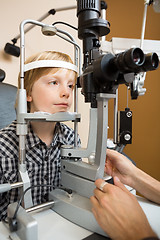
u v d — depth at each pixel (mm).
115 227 310
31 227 312
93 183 410
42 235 344
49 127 633
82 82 390
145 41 659
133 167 541
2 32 1062
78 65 617
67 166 477
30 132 602
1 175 556
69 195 424
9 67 1095
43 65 464
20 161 417
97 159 420
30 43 1131
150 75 1384
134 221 305
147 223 311
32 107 574
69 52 1271
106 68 335
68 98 537
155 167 1406
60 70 512
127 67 320
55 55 572
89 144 468
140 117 1451
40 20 936
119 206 327
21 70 422
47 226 374
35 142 596
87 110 1308
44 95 519
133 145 1500
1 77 806
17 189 565
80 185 436
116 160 544
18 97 417
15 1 1081
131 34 1454
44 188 600
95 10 402
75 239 336
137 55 324
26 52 1126
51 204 429
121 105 1458
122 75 357
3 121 762
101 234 347
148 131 1425
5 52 1071
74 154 473
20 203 387
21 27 421
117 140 512
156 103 1376
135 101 1458
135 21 1429
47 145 645
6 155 562
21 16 1107
